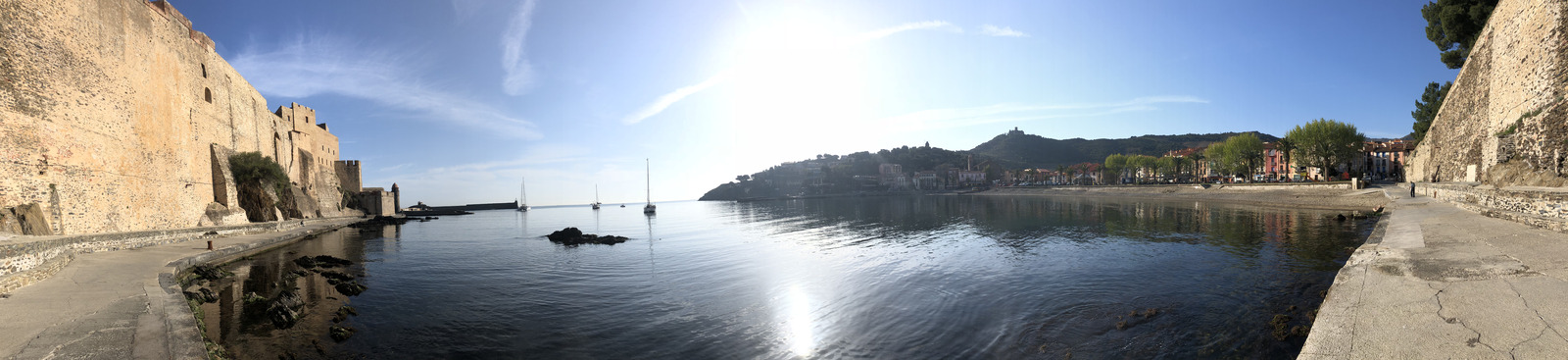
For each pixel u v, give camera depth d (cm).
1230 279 1559
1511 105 2539
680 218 7525
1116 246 2478
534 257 2733
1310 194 5172
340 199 7038
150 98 2759
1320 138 5900
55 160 2106
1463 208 2175
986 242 2883
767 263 2328
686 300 1545
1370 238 1625
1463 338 641
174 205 2970
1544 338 605
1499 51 2700
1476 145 3012
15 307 1048
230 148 3900
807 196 17500
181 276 1725
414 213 10681
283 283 1811
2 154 1888
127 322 968
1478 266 992
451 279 2002
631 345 1116
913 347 1044
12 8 1944
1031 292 1484
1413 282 930
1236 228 3111
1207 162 10356
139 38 2681
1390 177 8344
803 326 1233
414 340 1152
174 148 3000
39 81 2045
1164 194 7712
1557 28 2145
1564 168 2089
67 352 790
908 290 1580
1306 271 1611
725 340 1138
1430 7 4116
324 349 1081
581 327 1265
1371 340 681
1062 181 16538
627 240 3731
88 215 2270
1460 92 3334
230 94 3972
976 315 1259
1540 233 1277
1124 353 949
